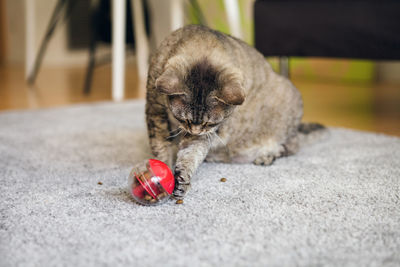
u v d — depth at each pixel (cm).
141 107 189
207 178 99
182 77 92
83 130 146
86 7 413
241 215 79
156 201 82
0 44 411
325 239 71
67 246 69
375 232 73
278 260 65
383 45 142
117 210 81
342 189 92
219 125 103
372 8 142
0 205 83
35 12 381
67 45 406
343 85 263
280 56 170
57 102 207
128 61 412
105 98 220
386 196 88
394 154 116
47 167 107
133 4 287
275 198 87
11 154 117
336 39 152
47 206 83
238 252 67
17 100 212
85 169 105
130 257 66
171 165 105
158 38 373
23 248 68
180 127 100
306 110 186
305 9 158
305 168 106
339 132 141
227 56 98
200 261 64
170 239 71
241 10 281
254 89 109
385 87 252
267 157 111
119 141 132
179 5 246
